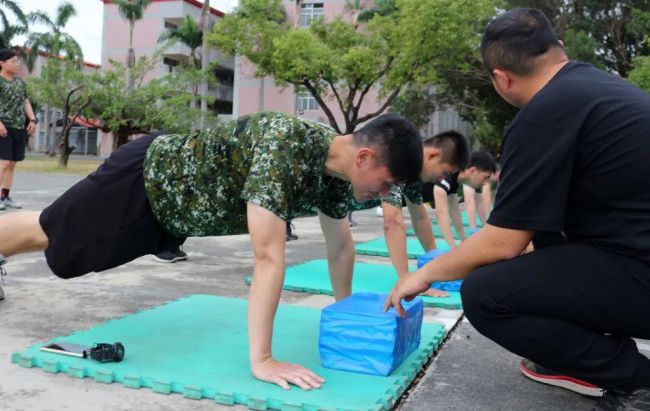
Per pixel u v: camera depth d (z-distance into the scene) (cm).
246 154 234
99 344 237
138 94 2014
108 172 251
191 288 393
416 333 263
